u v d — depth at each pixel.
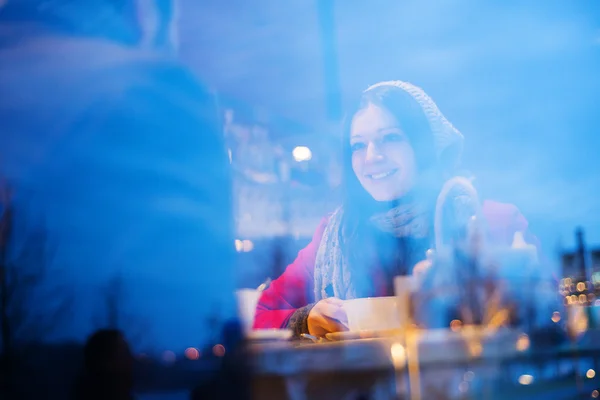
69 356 1.93
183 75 1.84
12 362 1.90
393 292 1.73
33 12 2.12
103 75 1.95
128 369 1.24
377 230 1.79
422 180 1.80
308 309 1.42
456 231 1.52
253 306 1.73
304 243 2.56
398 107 1.79
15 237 2.08
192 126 1.81
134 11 2.04
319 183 2.64
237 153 2.61
